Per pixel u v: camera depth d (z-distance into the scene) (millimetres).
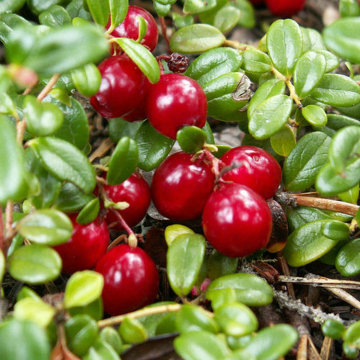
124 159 82
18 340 63
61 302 73
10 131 70
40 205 79
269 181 89
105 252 89
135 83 85
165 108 84
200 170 86
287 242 94
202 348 69
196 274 80
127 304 83
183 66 94
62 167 78
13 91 91
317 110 94
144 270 84
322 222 93
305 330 89
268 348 68
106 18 88
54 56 68
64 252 83
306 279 94
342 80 96
